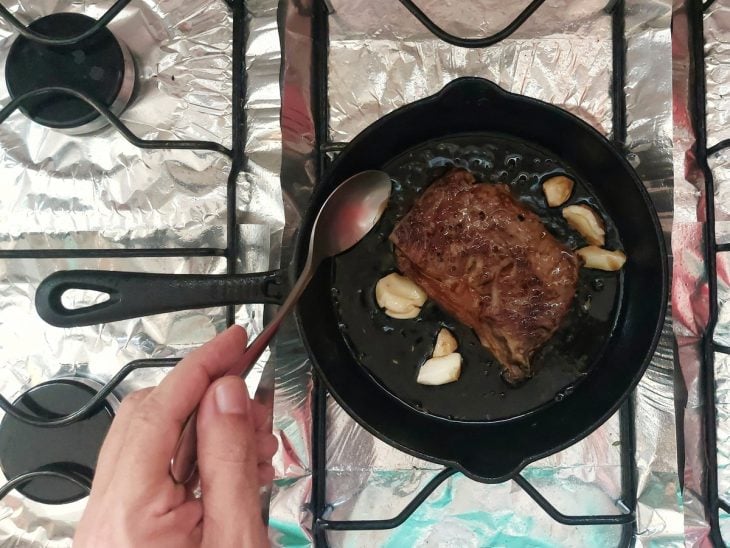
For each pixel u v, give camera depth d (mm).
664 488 291
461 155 315
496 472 263
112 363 309
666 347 291
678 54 303
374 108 318
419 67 318
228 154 298
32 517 302
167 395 208
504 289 280
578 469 307
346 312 312
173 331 309
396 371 311
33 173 313
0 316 309
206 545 205
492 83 267
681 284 295
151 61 316
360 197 297
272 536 289
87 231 312
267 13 310
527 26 314
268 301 257
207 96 316
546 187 308
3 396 288
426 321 311
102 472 206
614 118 310
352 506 307
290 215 292
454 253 281
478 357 310
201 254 294
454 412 309
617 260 301
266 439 275
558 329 308
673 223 295
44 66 292
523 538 305
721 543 286
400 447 263
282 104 290
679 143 300
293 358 298
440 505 307
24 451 296
